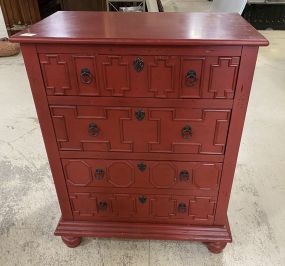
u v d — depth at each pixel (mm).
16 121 1940
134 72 743
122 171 950
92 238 1160
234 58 711
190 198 1000
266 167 1522
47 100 808
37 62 744
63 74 759
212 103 785
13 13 3234
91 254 1097
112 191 1004
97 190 1005
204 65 724
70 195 1022
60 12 1032
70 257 1085
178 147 878
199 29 773
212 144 867
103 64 736
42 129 866
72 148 905
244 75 735
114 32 743
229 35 706
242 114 801
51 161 939
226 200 990
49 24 838
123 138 872
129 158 917
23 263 1063
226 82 749
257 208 1282
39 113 834
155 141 871
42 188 1401
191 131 839
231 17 937
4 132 1824
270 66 2756
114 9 3020
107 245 1131
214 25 821
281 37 3486
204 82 750
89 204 1043
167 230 1064
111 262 1067
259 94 2256
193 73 732
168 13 1011
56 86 780
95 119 836
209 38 681
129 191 1000
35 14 3273
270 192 1368
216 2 1493
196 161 908
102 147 896
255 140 1729
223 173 928
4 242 1142
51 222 1226
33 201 1328
